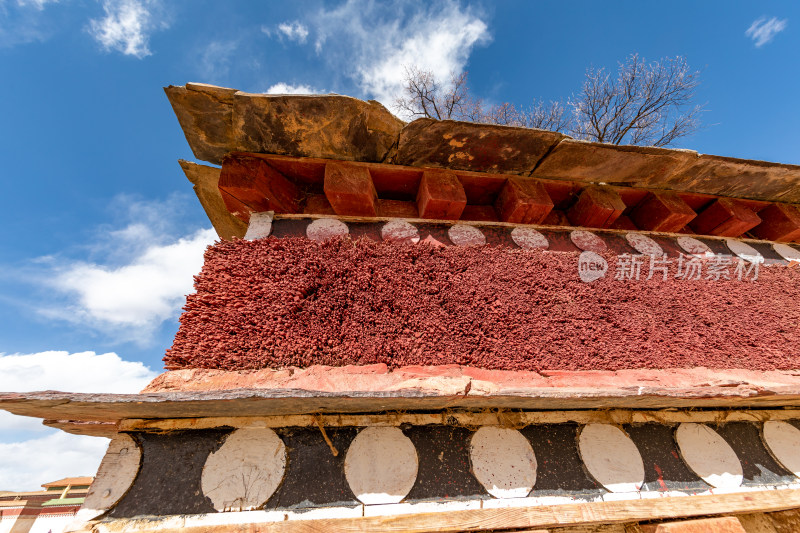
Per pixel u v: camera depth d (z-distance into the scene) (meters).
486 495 1.37
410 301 1.75
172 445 1.34
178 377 1.36
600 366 1.73
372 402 1.26
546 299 1.93
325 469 1.34
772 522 1.70
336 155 2.22
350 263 1.82
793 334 2.18
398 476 1.36
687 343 1.96
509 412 1.59
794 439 1.86
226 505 1.23
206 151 2.17
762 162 2.52
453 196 2.28
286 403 1.22
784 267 2.63
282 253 1.80
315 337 1.54
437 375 1.50
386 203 2.60
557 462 1.51
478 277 1.94
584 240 2.47
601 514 1.33
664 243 2.64
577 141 2.22
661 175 2.59
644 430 1.70
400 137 2.12
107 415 1.32
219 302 1.58
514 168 2.43
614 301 2.04
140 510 1.20
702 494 1.55
